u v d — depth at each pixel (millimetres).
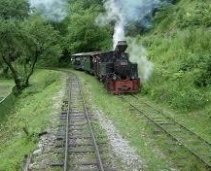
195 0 46688
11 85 50938
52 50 48906
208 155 13641
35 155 14445
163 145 15102
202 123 18484
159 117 20297
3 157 16328
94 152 14352
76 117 21125
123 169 12445
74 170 12492
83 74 51031
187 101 21688
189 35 34031
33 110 26578
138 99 26812
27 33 41812
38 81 52375
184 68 28062
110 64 30500
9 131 22344
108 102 26203
